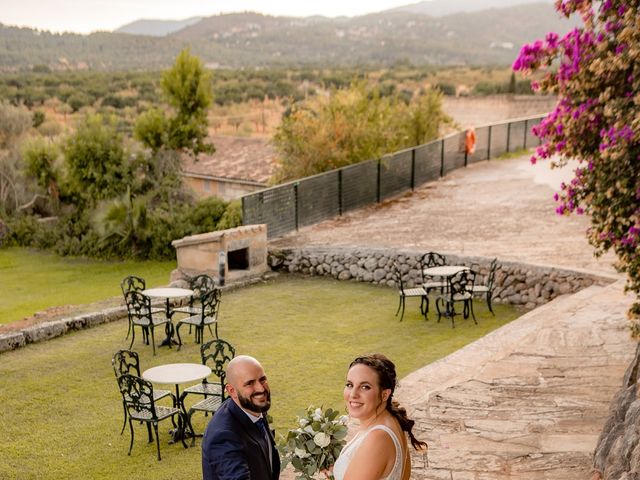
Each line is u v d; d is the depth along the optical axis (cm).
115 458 799
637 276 763
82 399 980
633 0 707
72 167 2755
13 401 974
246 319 1374
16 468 775
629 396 637
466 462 646
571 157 805
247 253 1686
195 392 852
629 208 739
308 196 2014
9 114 3512
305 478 416
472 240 1720
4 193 3161
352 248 1695
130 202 2462
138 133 2803
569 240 1667
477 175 2661
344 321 1352
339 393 975
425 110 2903
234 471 370
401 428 342
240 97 11131
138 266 2348
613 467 540
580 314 1080
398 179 2392
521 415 739
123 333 1298
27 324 1360
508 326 1141
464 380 842
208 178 3444
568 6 770
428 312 1405
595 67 731
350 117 2423
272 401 949
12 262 2542
